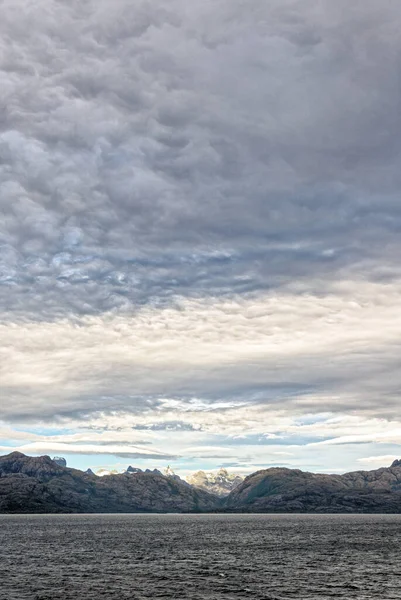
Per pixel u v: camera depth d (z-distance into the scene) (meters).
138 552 143.88
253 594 79.88
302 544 170.00
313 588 84.56
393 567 109.06
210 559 125.75
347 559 124.25
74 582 90.88
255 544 171.25
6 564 115.38
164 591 82.50
